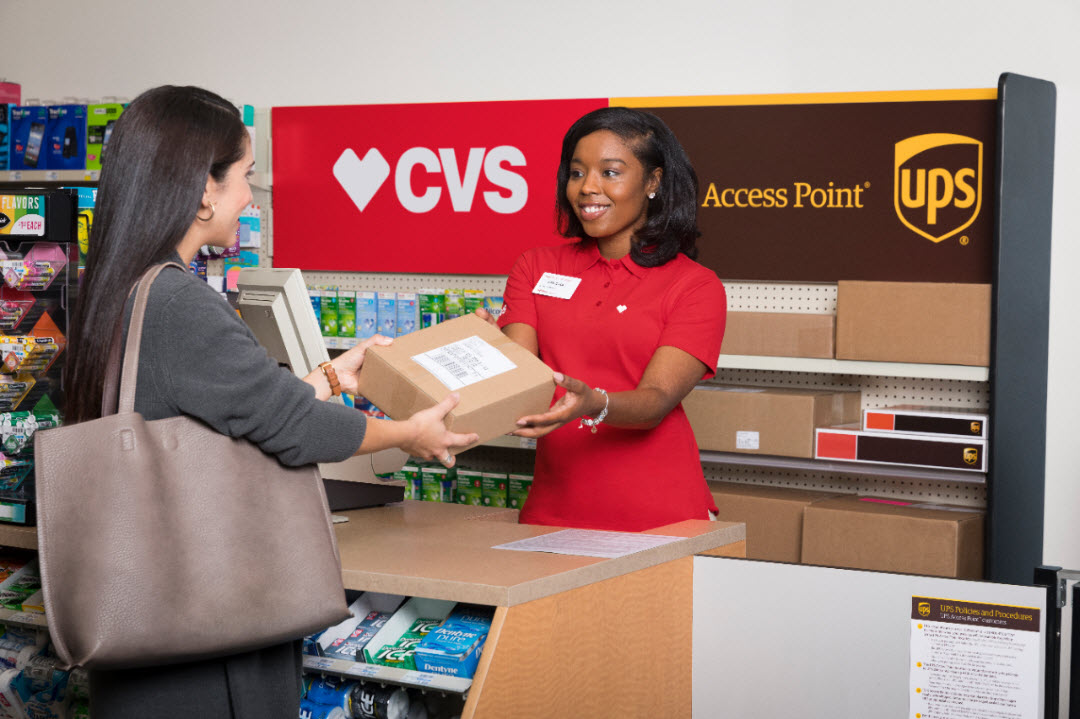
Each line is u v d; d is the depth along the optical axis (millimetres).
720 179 3865
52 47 5023
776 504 3627
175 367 1482
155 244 1524
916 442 3396
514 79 4238
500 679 1765
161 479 1454
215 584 1472
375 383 2018
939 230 3605
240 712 1552
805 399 3525
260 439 1522
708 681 2301
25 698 2455
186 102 1572
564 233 2725
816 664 2193
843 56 3781
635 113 2523
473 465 4340
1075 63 3498
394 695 1984
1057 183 3547
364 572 1897
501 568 1921
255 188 4562
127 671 1528
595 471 2559
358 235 4418
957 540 3283
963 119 3555
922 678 2092
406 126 4289
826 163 3727
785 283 3881
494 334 2178
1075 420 3576
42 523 1415
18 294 2758
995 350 3254
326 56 4535
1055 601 1953
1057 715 1970
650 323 2504
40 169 4441
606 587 2020
